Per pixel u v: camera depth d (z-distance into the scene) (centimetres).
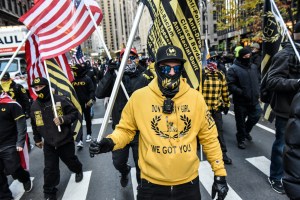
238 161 515
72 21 389
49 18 388
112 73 394
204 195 402
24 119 397
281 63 338
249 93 559
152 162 216
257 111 584
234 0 1434
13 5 3575
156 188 220
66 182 463
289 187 207
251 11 1356
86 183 456
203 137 232
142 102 221
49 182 389
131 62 409
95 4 386
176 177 215
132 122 230
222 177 229
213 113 499
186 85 223
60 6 390
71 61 787
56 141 384
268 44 392
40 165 560
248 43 1495
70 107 399
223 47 3297
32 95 439
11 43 1396
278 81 334
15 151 395
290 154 206
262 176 450
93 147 211
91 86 682
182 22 337
